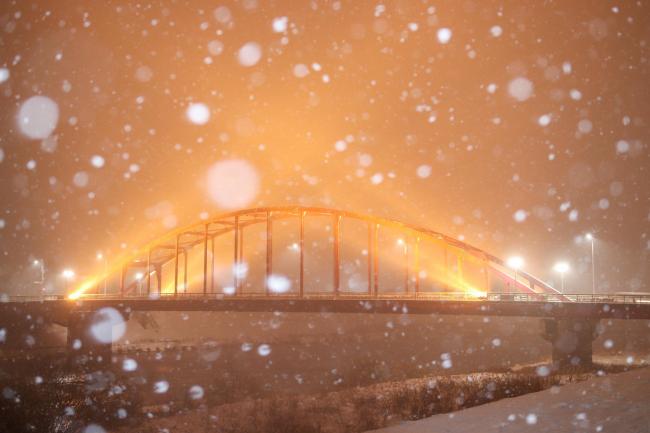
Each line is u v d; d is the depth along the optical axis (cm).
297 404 2806
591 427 1070
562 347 5109
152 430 2548
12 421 2731
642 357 5462
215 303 7075
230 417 2658
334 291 7506
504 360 6228
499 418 1214
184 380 4925
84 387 4306
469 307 5466
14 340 7738
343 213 7769
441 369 5356
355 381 4666
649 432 1013
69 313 7306
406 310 5809
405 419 2027
